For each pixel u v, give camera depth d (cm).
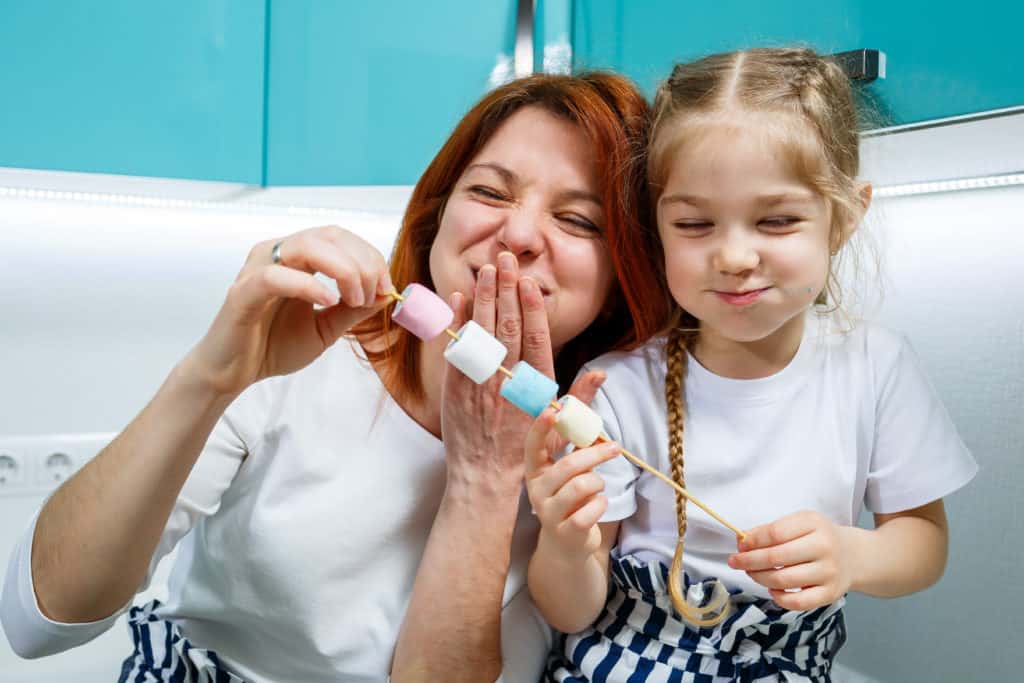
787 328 92
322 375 99
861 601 144
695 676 89
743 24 109
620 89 97
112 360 168
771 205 80
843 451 91
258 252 75
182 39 135
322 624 92
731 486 92
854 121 91
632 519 98
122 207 168
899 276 137
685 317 98
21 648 81
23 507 161
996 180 120
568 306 90
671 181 84
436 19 133
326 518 92
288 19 139
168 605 104
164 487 76
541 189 89
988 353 127
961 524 130
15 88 126
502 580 90
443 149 100
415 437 96
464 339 77
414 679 88
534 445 82
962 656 129
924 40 94
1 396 161
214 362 72
